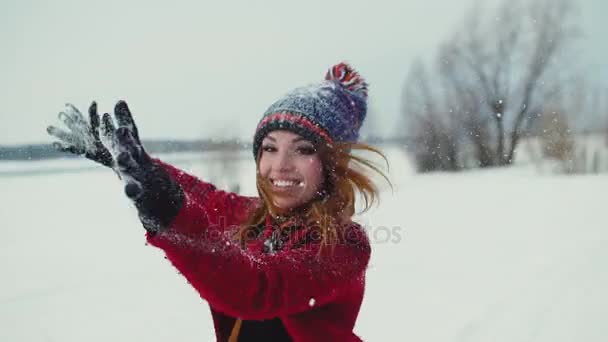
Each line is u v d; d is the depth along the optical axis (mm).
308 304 1188
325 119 1424
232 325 1425
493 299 4246
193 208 1014
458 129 17656
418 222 7754
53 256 5762
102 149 1122
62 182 12734
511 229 7230
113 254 5879
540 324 3691
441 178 14258
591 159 16641
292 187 1405
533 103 17906
